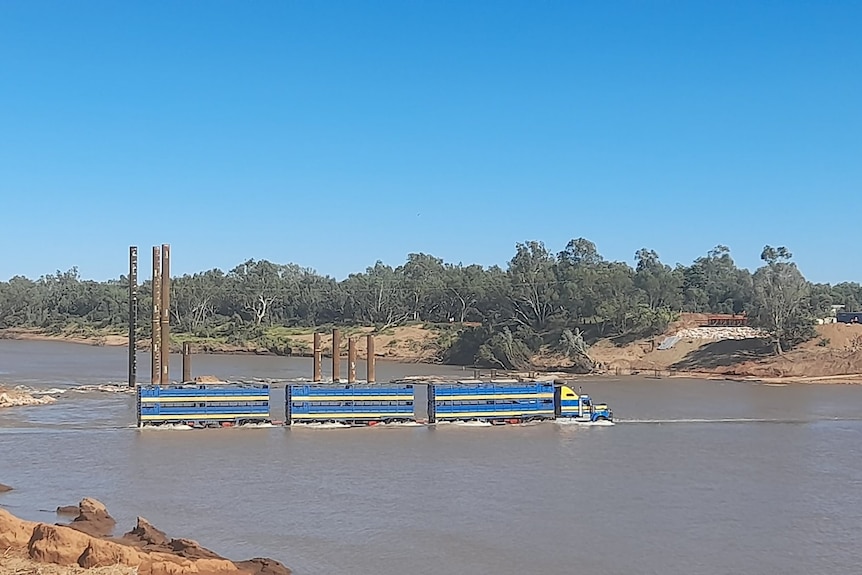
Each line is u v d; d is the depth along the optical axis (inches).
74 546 1210.6
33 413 3272.6
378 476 2116.1
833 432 2950.3
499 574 1396.4
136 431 2810.0
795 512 1801.2
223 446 2536.9
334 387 3011.8
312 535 1590.8
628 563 1461.6
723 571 1429.6
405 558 1465.3
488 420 3083.2
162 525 1643.7
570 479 2103.8
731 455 2465.6
